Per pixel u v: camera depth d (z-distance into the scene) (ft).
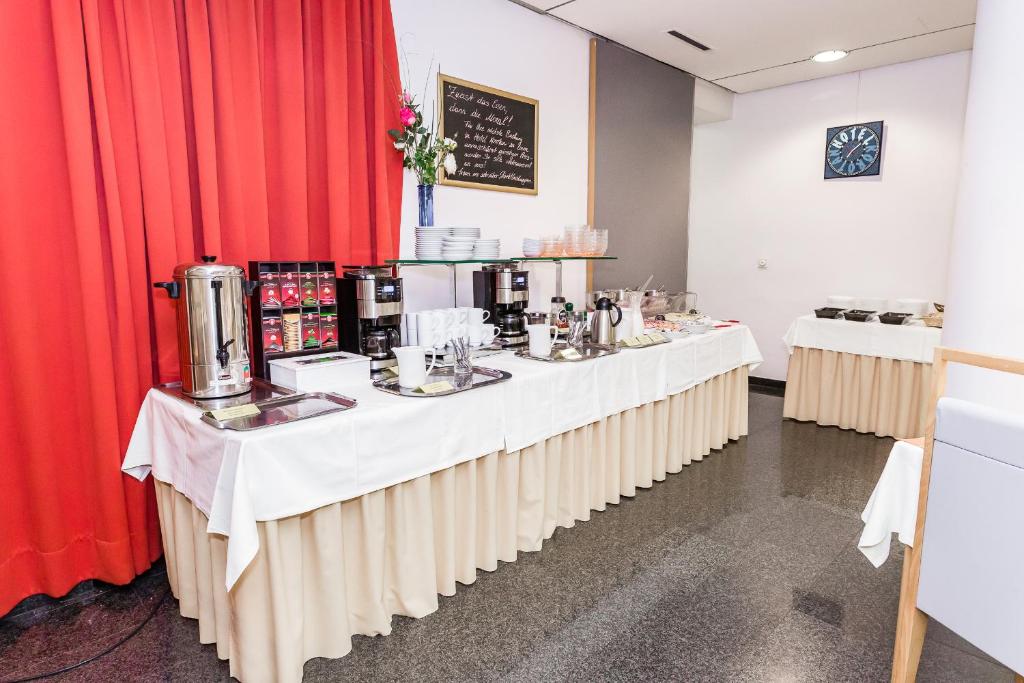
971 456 3.92
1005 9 5.64
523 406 6.93
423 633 5.94
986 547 3.87
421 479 5.91
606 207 12.97
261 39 7.18
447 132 9.61
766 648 5.75
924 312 13.15
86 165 5.94
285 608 4.99
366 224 8.38
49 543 6.26
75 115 5.85
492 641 5.83
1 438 5.98
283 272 6.49
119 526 6.54
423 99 9.19
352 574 5.77
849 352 12.72
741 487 9.75
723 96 16.33
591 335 9.05
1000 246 5.68
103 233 6.31
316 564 5.36
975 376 5.98
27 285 5.84
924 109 13.82
